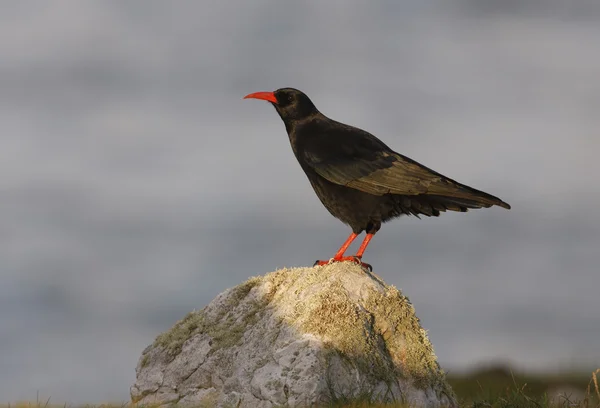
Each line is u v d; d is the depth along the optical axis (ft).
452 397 31.27
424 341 31.58
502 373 59.98
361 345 29.43
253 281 33.45
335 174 38.11
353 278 31.40
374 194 37.45
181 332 32.89
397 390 29.78
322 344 28.84
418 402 29.91
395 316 31.22
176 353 32.45
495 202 36.27
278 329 30.37
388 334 30.81
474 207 37.27
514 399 32.73
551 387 52.60
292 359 28.84
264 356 29.84
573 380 55.52
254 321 31.68
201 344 32.01
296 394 28.09
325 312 29.66
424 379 30.53
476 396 36.24
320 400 28.02
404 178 37.01
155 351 32.94
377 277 32.96
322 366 28.40
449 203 37.37
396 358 30.53
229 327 32.07
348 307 29.84
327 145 39.19
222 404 29.73
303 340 29.07
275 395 28.45
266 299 32.40
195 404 30.55
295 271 33.09
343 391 28.58
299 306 30.55
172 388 31.63
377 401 28.40
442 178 37.04
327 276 31.60
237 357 30.83
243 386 29.53
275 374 28.86
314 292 30.78
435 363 31.42
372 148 38.81
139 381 32.50
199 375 31.32
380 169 37.58
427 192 36.42
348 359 29.04
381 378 29.55
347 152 38.65
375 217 37.88
